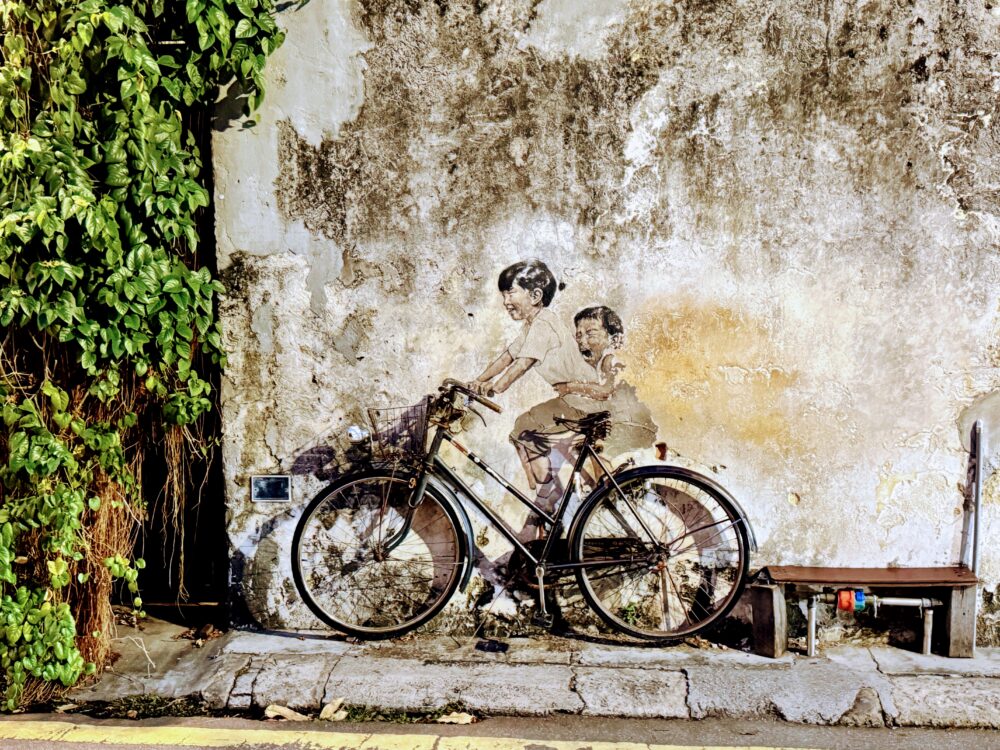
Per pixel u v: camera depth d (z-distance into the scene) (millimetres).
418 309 4648
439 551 4793
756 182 4445
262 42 4402
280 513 4816
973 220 4398
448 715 4102
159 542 5199
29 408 4078
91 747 3836
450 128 4523
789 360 4539
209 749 3830
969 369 4477
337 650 4613
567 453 4691
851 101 4371
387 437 4738
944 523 4578
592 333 4602
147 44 4309
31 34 4098
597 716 4086
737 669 4328
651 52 4410
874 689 4121
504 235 4574
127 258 4199
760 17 4352
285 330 4695
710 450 4625
